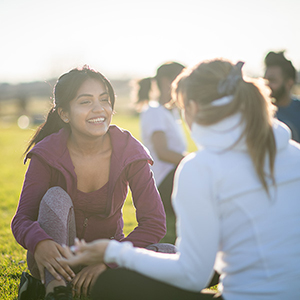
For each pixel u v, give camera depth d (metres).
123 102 49.00
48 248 2.22
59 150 2.57
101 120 2.54
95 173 2.62
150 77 5.16
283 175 1.70
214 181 1.66
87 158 2.62
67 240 2.38
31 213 2.47
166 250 2.44
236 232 1.69
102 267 2.30
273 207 1.67
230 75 1.73
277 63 4.20
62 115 2.60
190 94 1.78
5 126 29.55
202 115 1.72
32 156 2.59
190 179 1.69
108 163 2.65
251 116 1.68
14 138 19.25
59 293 2.12
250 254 1.67
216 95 1.73
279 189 1.69
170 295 1.85
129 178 2.64
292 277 1.65
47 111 2.78
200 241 1.67
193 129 1.78
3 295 2.61
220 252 1.78
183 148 4.88
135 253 1.80
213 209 1.68
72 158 2.61
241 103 1.69
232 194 1.66
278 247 1.66
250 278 1.67
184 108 1.88
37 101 58.12
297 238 1.67
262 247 1.66
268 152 1.68
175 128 4.78
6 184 7.77
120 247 1.83
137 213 2.62
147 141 4.75
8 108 50.44
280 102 4.32
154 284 1.86
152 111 4.70
